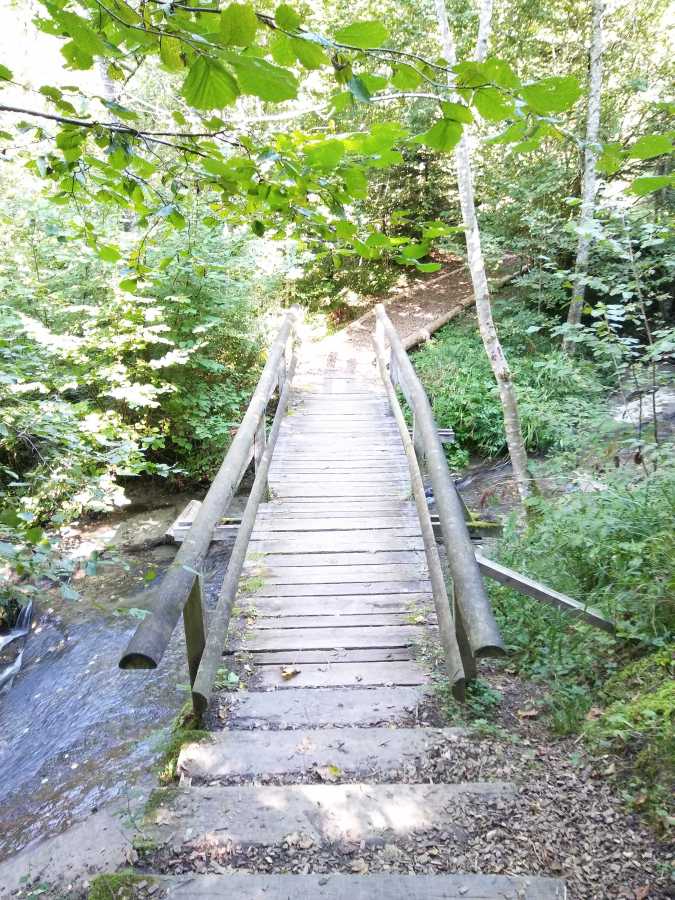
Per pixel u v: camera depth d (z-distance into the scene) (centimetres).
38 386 421
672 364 677
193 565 253
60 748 399
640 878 178
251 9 77
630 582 315
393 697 284
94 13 94
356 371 933
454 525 272
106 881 178
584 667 293
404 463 599
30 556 161
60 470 297
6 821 333
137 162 148
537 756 237
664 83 812
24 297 578
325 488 541
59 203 173
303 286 1213
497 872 183
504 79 92
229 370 793
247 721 272
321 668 313
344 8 833
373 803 209
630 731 231
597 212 412
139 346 598
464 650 280
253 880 178
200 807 211
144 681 461
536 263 938
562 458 519
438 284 1274
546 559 387
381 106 877
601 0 718
